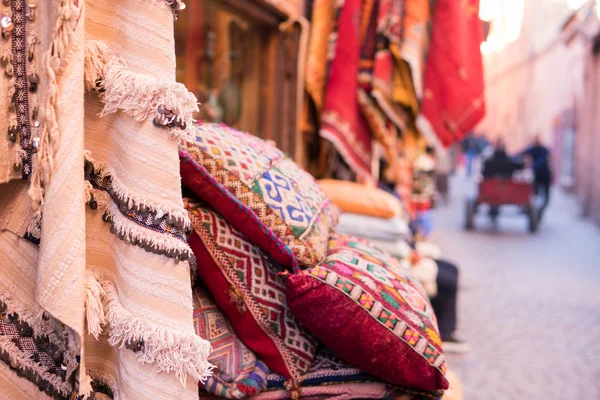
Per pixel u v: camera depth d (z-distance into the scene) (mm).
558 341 4055
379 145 3221
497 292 5441
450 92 2924
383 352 1254
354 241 1613
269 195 1312
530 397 3029
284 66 2916
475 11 3045
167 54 923
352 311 1230
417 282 1574
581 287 5801
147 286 921
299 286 1219
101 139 982
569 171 17578
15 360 981
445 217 11562
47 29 914
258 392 1280
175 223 922
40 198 906
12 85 920
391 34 2857
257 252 1334
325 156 3121
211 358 1243
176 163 928
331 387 1354
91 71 915
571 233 10016
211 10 2434
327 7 2963
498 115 29438
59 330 970
